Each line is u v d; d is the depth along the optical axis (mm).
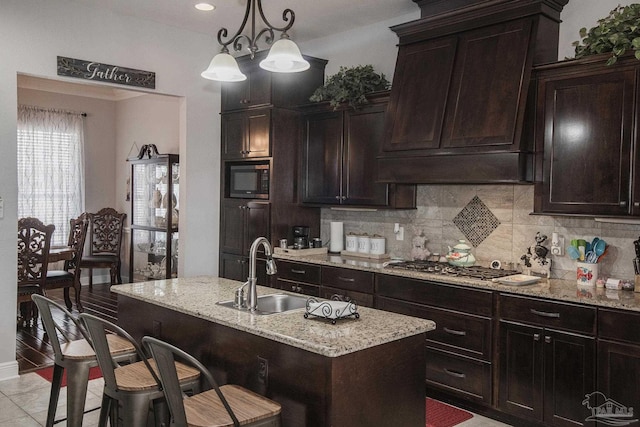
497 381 3377
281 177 5066
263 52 4965
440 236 4402
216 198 5574
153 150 7066
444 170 3764
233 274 5406
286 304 3045
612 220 3219
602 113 3148
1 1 3988
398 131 4062
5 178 4016
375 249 4695
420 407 2414
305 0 4281
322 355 2068
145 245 7359
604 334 2902
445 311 3617
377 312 2654
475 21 3748
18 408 3510
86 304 6605
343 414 2080
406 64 4148
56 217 7648
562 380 3070
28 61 4145
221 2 4355
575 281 3553
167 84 5086
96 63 4547
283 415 2248
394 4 4359
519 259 3902
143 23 4867
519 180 3402
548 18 3568
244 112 5254
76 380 2721
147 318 3070
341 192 4754
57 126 7629
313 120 5035
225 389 2318
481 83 3650
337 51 5230
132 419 2330
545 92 3412
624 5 3402
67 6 4359
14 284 4090
